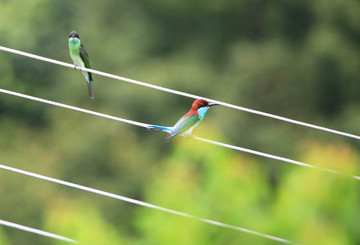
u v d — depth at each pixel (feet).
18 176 64.44
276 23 70.74
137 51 70.74
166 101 64.85
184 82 65.16
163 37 71.61
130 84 66.49
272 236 15.79
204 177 16.66
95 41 71.00
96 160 63.93
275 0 70.85
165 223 16.14
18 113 75.00
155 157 63.31
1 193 62.18
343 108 67.87
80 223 16.42
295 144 65.57
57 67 74.79
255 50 68.13
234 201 16.24
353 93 67.56
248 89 66.74
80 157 64.18
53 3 74.84
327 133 67.00
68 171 64.28
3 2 76.54
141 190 62.54
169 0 70.90
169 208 16.39
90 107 68.49
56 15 75.05
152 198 16.56
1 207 61.00
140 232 16.34
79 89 69.82
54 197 62.59
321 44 66.23
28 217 60.70
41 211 61.21
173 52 71.31
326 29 67.26
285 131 65.87
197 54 70.79
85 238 16.30
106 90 68.33
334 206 16.20
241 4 71.10
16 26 74.49
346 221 16.12
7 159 66.74
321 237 15.58
